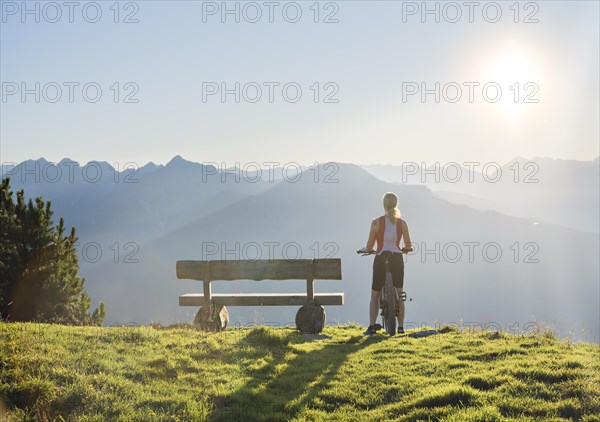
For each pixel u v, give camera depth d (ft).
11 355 27.40
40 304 59.52
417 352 36.27
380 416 24.91
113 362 29.58
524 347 36.24
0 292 57.77
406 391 27.91
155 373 28.99
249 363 33.04
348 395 27.89
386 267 43.78
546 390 26.08
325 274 47.75
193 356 33.19
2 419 22.00
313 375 31.30
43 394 24.32
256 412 25.41
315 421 24.63
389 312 43.27
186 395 26.58
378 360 34.50
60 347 30.58
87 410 23.98
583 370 28.96
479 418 22.84
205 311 47.55
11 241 60.75
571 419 22.82
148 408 24.71
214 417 24.56
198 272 49.01
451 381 28.81
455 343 38.83
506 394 25.94
